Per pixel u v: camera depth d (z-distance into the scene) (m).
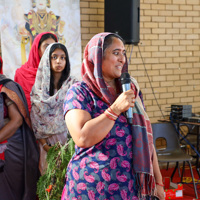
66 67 3.12
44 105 2.96
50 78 3.06
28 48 4.59
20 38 4.54
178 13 5.37
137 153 1.66
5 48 4.47
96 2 4.95
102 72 1.71
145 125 1.72
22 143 2.89
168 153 4.25
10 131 2.75
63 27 4.74
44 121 2.98
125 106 1.50
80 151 1.67
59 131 2.97
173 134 4.37
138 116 1.72
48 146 2.99
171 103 5.45
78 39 4.85
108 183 1.59
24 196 2.88
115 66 1.66
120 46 1.67
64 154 2.14
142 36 5.19
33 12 4.57
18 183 2.87
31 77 3.54
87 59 1.71
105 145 1.61
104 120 1.53
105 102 1.66
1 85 2.79
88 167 1.62
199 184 4.49
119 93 1.77
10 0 4.44
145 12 5.16
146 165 1.68
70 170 1.70
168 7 5.30
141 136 1.69
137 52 5.18
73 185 1.66
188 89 5.55
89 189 1.61
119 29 4.58
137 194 1.67
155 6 5.21
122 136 1.64
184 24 5.43
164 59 5.36
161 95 5.38
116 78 1.77
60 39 4.75
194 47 5.54
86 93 1.66
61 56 3.03
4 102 2.81
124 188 1.61
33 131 3.04
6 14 4.44
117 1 4.56
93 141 1.53
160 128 4.34
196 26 5.52
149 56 5.26
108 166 1.60
